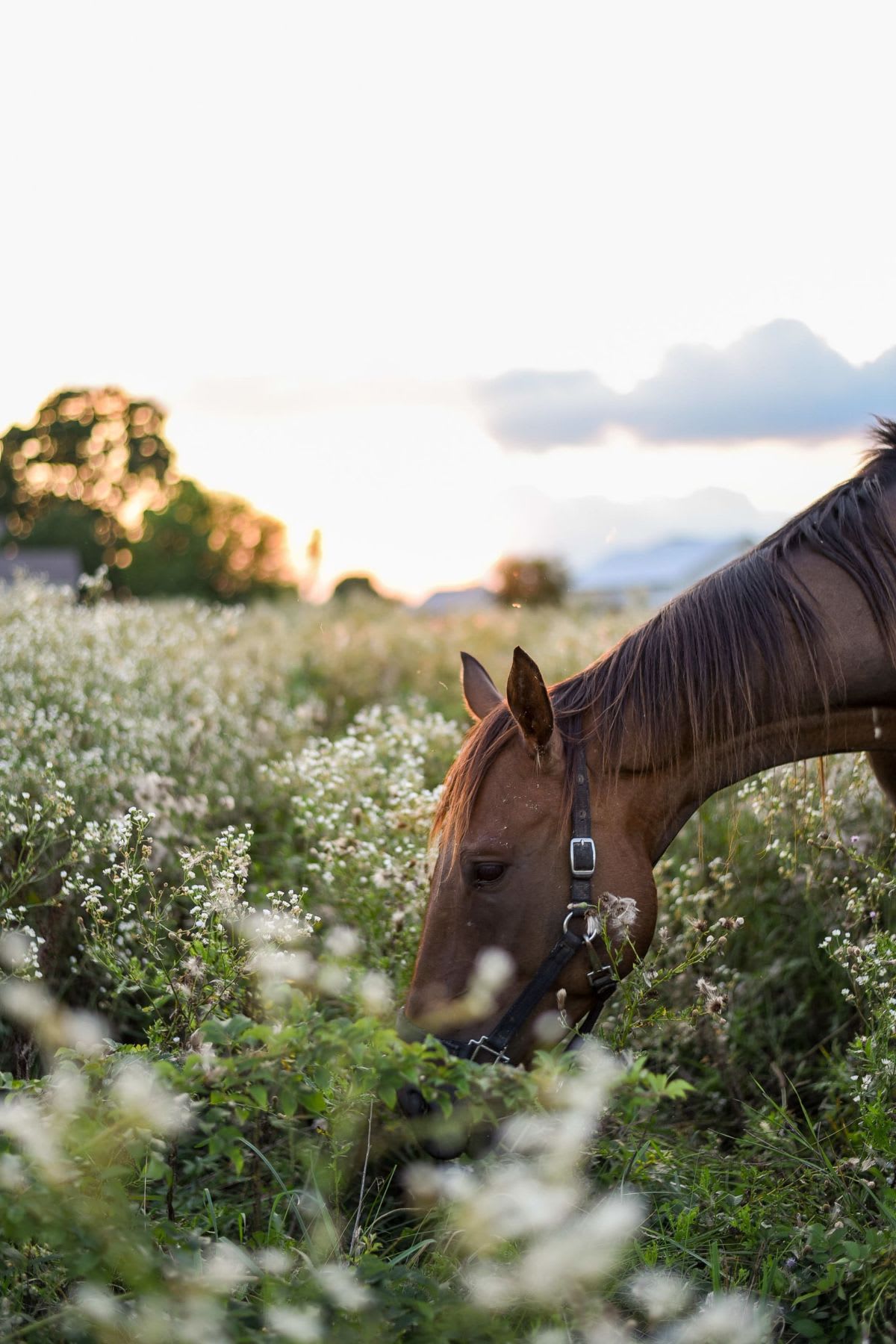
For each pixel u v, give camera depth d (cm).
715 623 287
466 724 650
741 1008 343
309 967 198
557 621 1098
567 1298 181
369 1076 181
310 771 411
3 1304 182
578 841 264
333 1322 172
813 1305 225
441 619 1330
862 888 351
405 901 329
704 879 393
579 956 265
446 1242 238
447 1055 181
